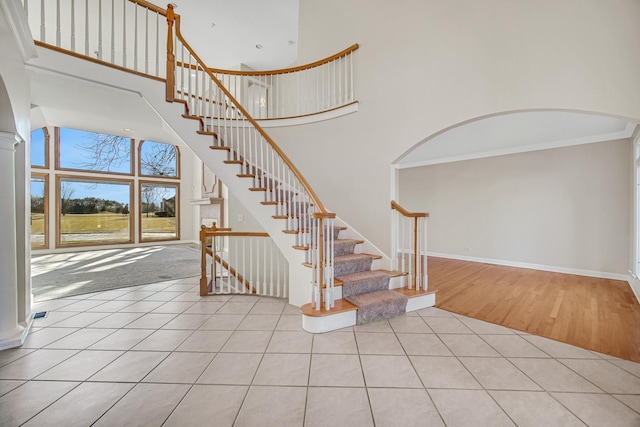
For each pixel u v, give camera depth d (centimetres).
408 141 348
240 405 160
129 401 162
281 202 344
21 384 178
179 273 493
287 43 568
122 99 343
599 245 474
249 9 479
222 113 446
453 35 312
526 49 267
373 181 380
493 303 343
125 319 284
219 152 364
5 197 225
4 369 194
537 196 539
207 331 257
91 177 757
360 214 393
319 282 264
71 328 262
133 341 237
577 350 227
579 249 493
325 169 423
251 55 608
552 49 254
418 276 340
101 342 235
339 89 416
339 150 411
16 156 254
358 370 196
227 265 426
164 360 207
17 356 212
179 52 567
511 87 274
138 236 842
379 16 375
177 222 917
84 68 285
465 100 303
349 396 169
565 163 507
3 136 219
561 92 250
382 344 234
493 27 286
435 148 573
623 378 189
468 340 243
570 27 246
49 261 600
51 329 260
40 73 266
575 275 489
